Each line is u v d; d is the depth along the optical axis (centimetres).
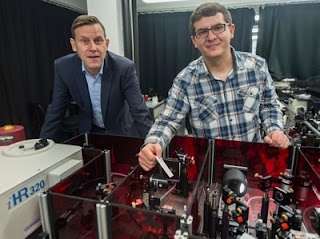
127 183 78
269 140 92
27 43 325
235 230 67
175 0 390
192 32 103
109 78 135
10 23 298
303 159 85
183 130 279
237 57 110
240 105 111
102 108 141
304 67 390
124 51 233
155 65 461
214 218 70
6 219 65
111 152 113
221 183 92
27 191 71
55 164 82
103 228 61
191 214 61
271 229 68
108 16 221
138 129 149
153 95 379
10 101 306
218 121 114
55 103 146
